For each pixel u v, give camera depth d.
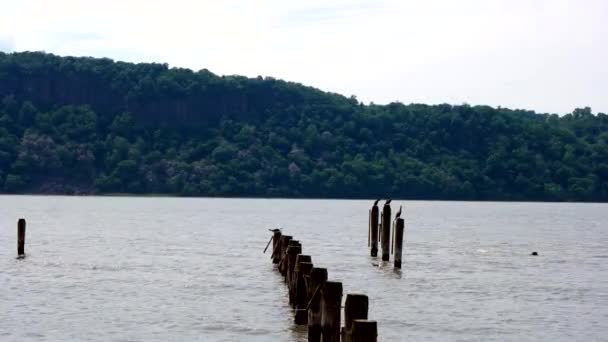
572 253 81.69
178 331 36.59
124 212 161.62
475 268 64.31
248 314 40.41
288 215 159.50
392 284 52.59
